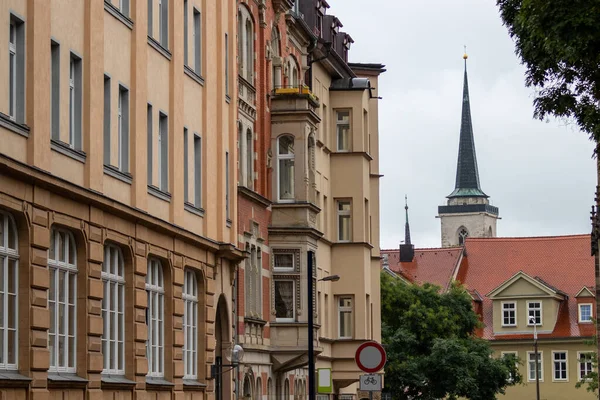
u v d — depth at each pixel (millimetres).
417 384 94812
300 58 65000
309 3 69562
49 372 30875
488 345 99938
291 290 58188
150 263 39281
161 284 40344
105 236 34281
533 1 25609
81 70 33094
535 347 115125
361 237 70188
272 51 59531
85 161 33062
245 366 52125
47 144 30172
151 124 39219
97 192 33156
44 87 30047
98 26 34062
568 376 121750
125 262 36688
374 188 76438
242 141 53750
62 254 31938
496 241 136000
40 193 29797
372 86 78188
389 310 100000
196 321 44219
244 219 53031
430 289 100812
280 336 57906
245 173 54000
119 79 36312
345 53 76688
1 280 28266
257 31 56438
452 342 94375
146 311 38688
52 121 31297
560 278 127875
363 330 69688
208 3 45781
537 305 123688
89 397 32688
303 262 58156
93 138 33469
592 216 66062
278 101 58906
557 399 121562
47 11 30344
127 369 36406
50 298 31031
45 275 29922
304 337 57812
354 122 70938
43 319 29688
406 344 97125
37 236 29547
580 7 25172
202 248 44250
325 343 67625
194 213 43656
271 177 58625
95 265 33438
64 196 31312
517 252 134000
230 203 48719
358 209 70312
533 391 122125
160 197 39688
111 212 34719
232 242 48625
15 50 29188
